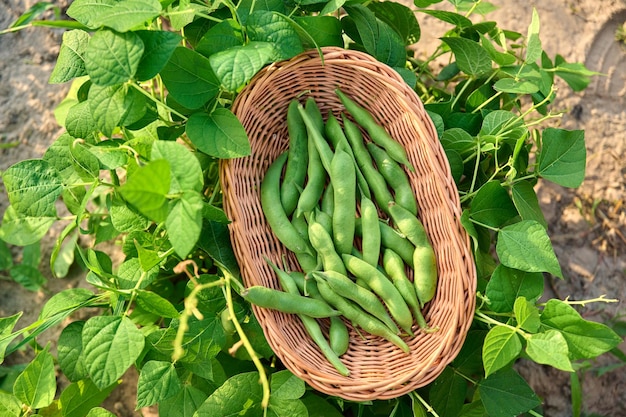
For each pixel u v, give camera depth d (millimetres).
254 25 1039
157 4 958
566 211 1521
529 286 1084
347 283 1086
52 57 1518
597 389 1438
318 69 1115
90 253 1108
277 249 1143
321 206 1163
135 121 1020
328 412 1170
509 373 1145
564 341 963
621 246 1512
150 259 989
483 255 1249
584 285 1485
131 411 1353
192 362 1085
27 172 1073
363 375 1074
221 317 1127
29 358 1387
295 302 1066
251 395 1062
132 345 982
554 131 1138
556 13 1599
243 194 1091
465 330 1043
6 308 1414
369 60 1092
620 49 1595
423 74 1522
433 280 1103
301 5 1163
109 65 943
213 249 1097
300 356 1055
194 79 1030
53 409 1166
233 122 1021
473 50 1203
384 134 1140
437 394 1168
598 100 1569
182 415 1119
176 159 898
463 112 1287
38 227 1087
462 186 1279
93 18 988
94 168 1067
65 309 1087
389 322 1098
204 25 1161
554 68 1327
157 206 859
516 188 1166
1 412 1062
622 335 1456
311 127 1129
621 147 1551
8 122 1484
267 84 1083
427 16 1586
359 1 1172
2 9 1533
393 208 1114
